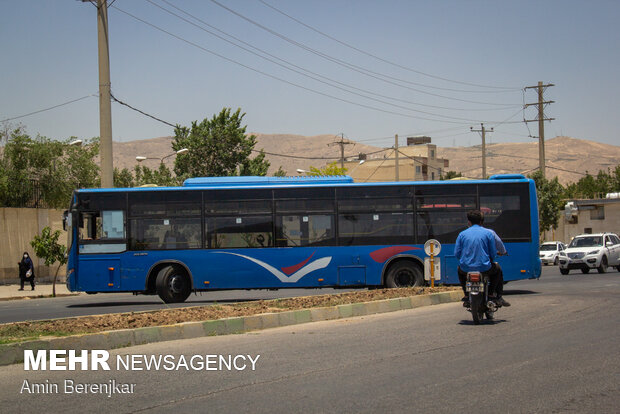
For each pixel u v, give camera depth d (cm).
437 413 609
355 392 698
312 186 1903
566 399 654
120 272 1867
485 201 1898
